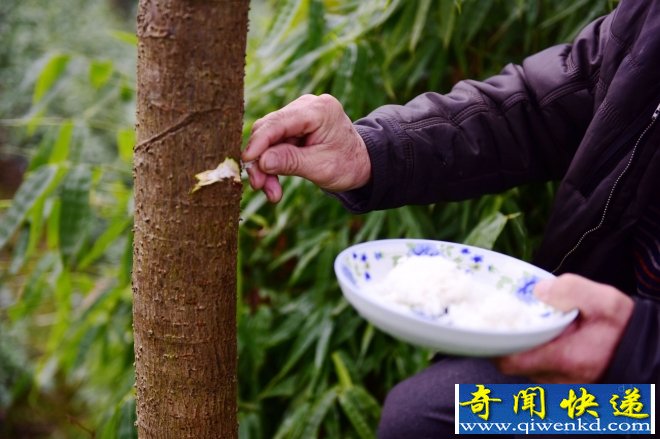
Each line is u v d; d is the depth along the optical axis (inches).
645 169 31.4
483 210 49.8
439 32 49.8
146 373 28.2
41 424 86.4
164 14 23.8
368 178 34.3
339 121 31.7
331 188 33.6
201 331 27.2
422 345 23.9
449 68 53.4
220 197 25.8
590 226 33.6
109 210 62.4
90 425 78.0
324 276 51.8
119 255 81.4
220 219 26.2
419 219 51.3
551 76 36.7
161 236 26.0
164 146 25.0
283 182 52.1
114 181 65.1
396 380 53.8
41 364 72.9
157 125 25.0
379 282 28.4
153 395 28.3
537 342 23.7
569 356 26.7
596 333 26.7
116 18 130.0
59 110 101.3
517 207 49.0
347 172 33.1
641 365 26.4
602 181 32.8
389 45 51.5
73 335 62.0
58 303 67.2
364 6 51.8
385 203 35.8
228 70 24.7
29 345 89.3
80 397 88.3
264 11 100.7
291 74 50.7
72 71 61.1
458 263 30.1
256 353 53.1
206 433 28.6
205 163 25.2
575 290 26.4
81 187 53.3
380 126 34.9
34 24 105.8
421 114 36.2
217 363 28.0
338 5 60.0
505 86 37.7
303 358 54.8
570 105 36.3
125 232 69.0
